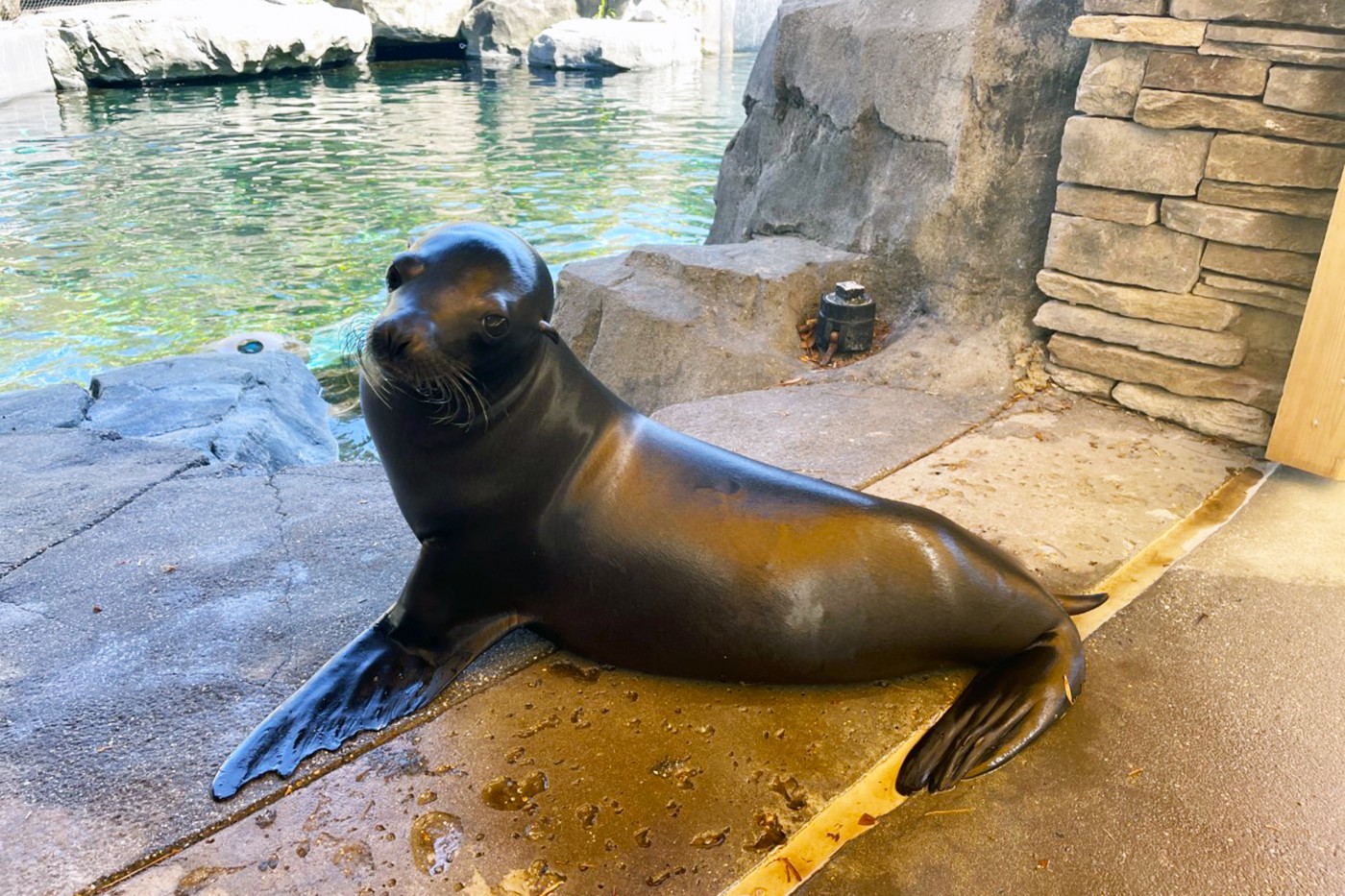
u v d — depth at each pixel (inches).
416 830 97.2
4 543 149.9
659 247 265.6
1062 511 157.5
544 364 110.7
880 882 93.3
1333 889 94.0
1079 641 118.2
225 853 93.8
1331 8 157.5
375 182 567.5
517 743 108.8
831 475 167.5
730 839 97.4
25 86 783.7
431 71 958.4
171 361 279.6
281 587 139.0
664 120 741.9
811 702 116.7
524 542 114.0
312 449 255.4
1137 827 100.4
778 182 289.0
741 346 235.3
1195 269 182.2
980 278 222.8
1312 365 165.0
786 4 300.4
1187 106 173.9
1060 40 213.8
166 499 167.6
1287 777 107.4
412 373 99.4
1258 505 161.3
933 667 120.3
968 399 202.2
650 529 112.4
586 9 1076.5
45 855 92.7
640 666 120.0
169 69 835.4
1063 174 193.0
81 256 450.6
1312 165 164.9
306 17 907.4
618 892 91.2
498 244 107.8
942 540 113.3
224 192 545.0
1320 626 131.9
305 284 420.2
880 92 248.5
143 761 104.7
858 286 233.6
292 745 105.7
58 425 222.4
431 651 119.6
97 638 126.2
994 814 101.3
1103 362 196.1
